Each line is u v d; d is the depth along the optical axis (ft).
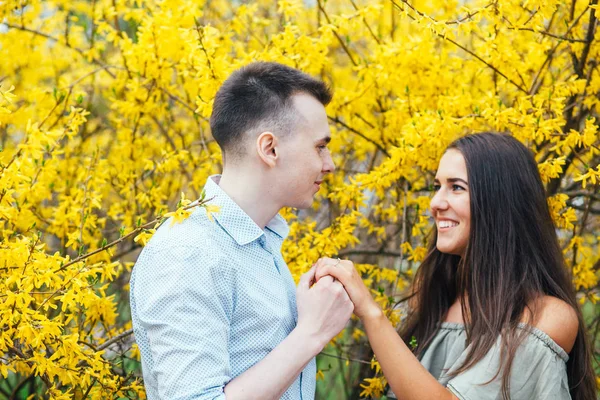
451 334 6.24
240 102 4.66
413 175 8.67
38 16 9.91
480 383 5.36
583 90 7.59
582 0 8.36
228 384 4.12
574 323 5.58
